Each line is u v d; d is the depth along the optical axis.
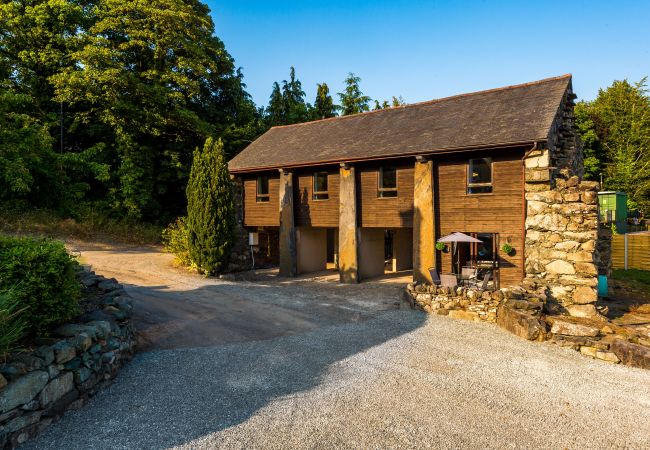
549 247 12.84
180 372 7.52
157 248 24.17
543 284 12.71
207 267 17.73
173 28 25.14
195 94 27.95
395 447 5.27
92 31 24.09
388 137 18.02
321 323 11.12
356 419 5.96
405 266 23.27
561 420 6.09
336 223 19.67
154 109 25.41
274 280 19.19
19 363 5.12
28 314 5.76
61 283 6.39
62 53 24.84
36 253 6.05
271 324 10.81
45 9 23.72
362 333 10.24
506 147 13.79
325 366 7.99
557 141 14.92
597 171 38.81
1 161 19.22
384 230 21.56
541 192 13.19
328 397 6.65
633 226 33.50
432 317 11.93
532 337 9.79
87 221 23.75
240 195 23.03
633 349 8.38
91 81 23.12
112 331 7.26
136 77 25.19
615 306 14.15
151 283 15.12
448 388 7.11
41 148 22.47
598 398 6.87
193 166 18.41
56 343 5.83
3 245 6.14
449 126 16.52
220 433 5.49
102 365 6.77
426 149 15.49
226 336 9.67
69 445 5.06
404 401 6.57
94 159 25.98
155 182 28.45
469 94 18.97
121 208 26.83
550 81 16.69
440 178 16.16
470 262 16.09
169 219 29.83
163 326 10.06
